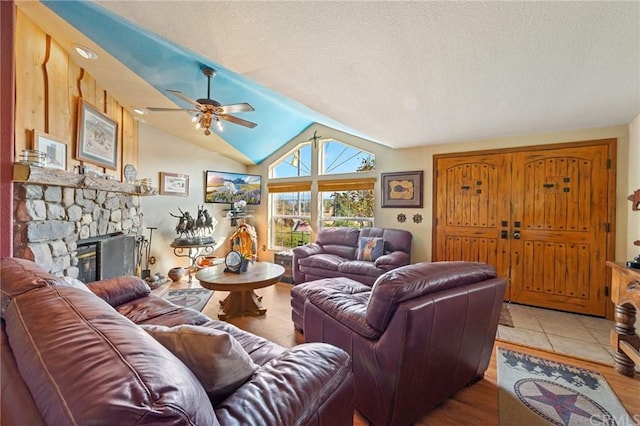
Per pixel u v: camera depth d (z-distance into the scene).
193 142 5.36
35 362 0.64
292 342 2.52
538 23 1.47
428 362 1.52
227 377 0.90
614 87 2.20
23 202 2.19
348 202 5.17
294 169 5.81
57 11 2.19
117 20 2.14
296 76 2.24
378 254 4.15
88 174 2.86
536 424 1.58
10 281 1.11
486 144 3.95
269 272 3.19
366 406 1.58
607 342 2.61
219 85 3.39
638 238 2.90
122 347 0.65
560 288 3.49
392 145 4.39
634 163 3.01
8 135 1.86
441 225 4.25
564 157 3.48
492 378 2.02
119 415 0.50
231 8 1.50
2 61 1.74
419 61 1.93
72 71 2.91
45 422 0.54
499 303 1.90
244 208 6.13
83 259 3.03
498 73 2.03
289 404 0.87
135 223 4.25
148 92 3.61
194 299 3.69
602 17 1.40
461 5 1.38
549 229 3.56
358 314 1.69
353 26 1.61
